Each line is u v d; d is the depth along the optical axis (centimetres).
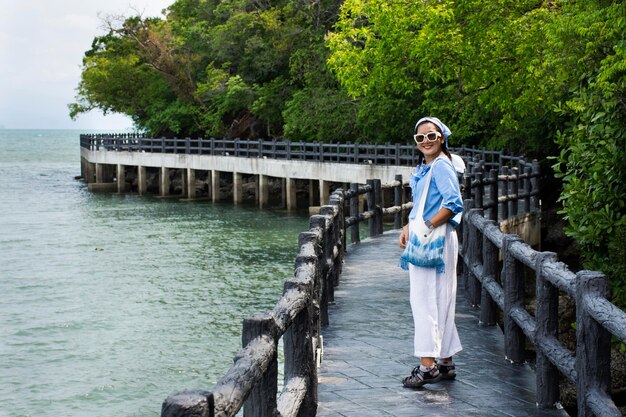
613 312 459
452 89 3061
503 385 674
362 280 1173
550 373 611
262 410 425
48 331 1675
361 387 670
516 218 1870
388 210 1730
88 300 1947
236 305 1878
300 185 4578
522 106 2203
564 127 2495
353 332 864
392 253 1435
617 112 1138
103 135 5597
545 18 2044
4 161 9088
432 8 2191
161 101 5619
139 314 1805
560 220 2311
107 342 1590
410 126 3538
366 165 3409
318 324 739
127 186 5303
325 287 894
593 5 1442
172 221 3528
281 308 480
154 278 2202
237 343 1573
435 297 651
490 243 871
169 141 4800
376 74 2459
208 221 3525
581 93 1224
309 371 562
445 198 624
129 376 1396
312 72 4247
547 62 1606
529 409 612
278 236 3011
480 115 2978
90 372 1419
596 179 1145
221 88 5088
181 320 1745
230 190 4841
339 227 1201
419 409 613
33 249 2725
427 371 664
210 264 2408
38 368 1441
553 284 577
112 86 5581
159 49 5434
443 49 2266
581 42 1431
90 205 4253
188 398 267
